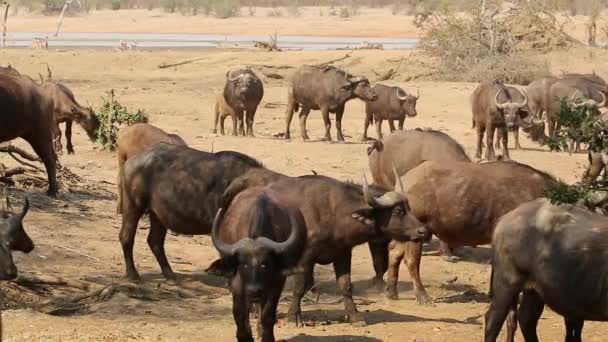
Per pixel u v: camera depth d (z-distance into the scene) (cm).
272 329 1534
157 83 6744
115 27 14212
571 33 10238
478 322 1839
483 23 7331
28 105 2620
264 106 5594
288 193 1783
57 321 1742
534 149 4259
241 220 1541
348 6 18350
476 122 4069
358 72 7244
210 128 4753
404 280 2212
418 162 2306
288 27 13900
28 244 1606
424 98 5766
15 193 2631
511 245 1472
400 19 15062
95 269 2133
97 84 6575
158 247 2097
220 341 1639
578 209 1448
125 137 2473
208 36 12712
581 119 1435
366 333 1736
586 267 1398
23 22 14900
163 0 18575
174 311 1858
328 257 1784
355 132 4797
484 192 1883
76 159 3647
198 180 1941
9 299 1866
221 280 2127
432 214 1927
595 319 1413
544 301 1470
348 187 1789
